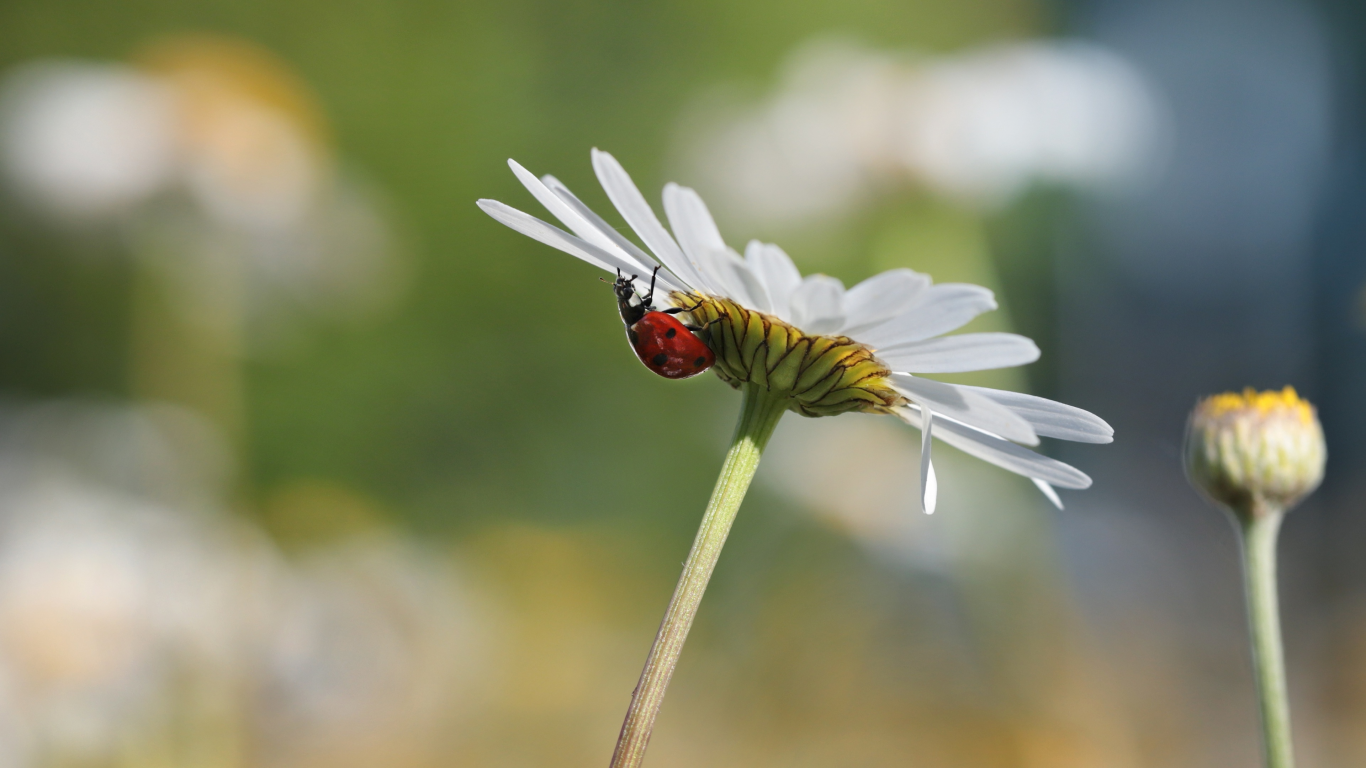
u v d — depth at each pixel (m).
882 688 0.74
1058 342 1.41
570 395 1.32
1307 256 2.15
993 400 0.31
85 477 0.59
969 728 0.70
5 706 0.43
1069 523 1.27
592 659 0.88
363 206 0.80
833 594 0.77
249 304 0.73
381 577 0.77
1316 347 2.05
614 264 0.31
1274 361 2.08
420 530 1.12
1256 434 0.32
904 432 0.77
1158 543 1.33
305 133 0.74
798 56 0.76
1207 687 0.95
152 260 0.68
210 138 0.68
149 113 0.67
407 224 1.29
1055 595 0.71
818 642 0.76
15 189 0.67
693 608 0.30
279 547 0.75
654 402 1.31
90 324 1.09
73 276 1.06
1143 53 2.30
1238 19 2.31
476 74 1.40
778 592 0.80
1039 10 1.56
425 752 0.69
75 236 0.69
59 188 0.66
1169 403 2.04
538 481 1.28
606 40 1.46
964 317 0.31
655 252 0.31
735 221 0.79
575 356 1.34
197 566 0.56
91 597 0.47
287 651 0.61
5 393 1.10
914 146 0.68
